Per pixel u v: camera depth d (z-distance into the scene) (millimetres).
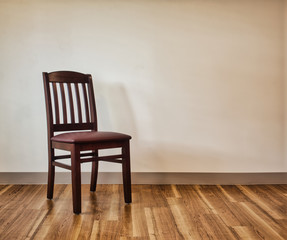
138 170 3365
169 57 3320
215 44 3324
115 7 3293
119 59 3314
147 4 3299
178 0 3301
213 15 3314
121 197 2893
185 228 2201
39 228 2197
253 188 3217
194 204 2695
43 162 3334
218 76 3336
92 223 2287
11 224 2264
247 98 3355
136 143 3355
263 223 2287
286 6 3311
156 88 3334
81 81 2990
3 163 3328
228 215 2439
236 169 3379
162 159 3363
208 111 3352
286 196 2932
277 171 3383
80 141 2475
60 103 3328
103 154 3352
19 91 3301
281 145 3377
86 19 3295
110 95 3334
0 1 3270
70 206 2646
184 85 3336
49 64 3301
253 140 3367
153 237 2059
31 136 3320
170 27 3311
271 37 3332
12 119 3312
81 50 3303
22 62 3293
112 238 2045
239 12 3314
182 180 3369
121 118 3346
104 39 3305
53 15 3285
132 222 2307
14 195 2941
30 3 3273
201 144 3361
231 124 3359
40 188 3182
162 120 3348
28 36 3285
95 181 3037
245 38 3332
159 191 3092
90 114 3162
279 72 3348
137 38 3307
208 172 3371
